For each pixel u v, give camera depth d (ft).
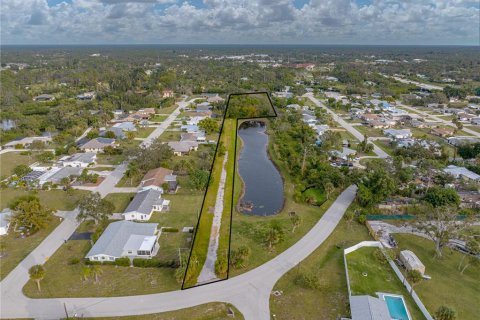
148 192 271.69
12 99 629.92
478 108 607.78
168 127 503.61
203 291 172.96
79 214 229.86
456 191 280.10
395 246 215.10
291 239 221.46
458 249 213.25
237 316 157.48
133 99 647.56
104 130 472.03
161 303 164.96
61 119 501.97
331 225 239.30
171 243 216.33
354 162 357.41
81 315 157.38
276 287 177.06
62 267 192.85
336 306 163.94
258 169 361.10
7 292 172.86
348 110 602.03
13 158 375.04
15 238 223.10
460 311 161.58
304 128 456.86
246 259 192.44
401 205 261.44
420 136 449.48
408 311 159.33
